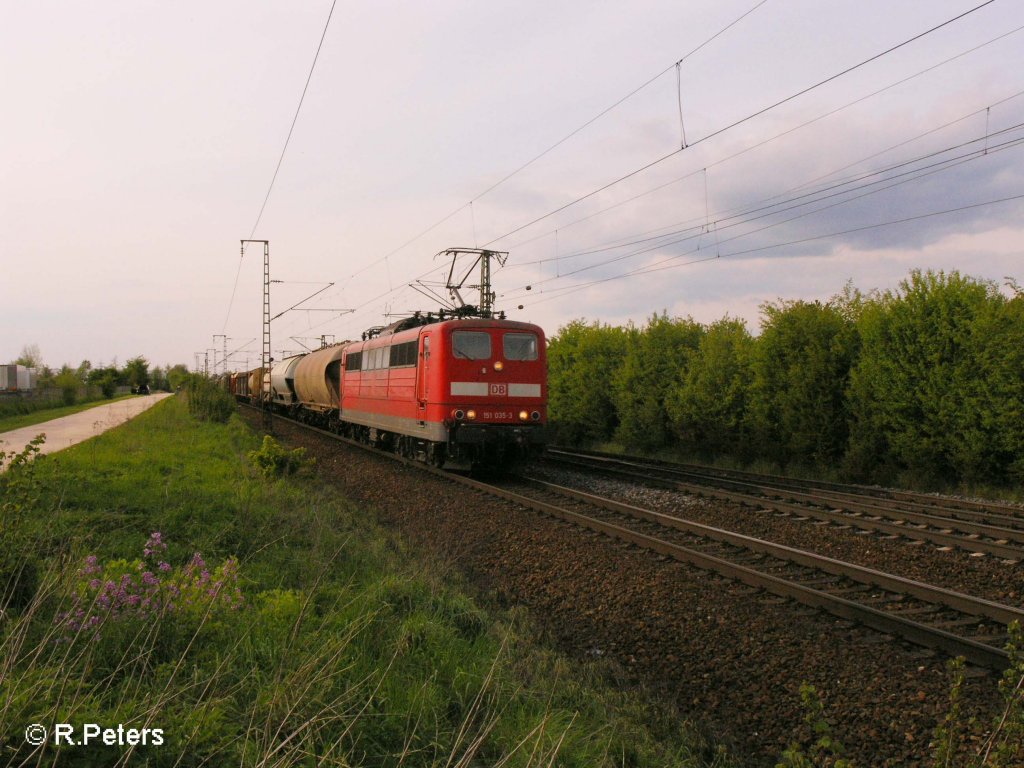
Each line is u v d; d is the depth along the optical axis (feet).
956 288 48.44
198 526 28.04
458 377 51.49
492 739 13.29
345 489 49.80
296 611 17.49
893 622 19.88
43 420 110.63
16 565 16.19
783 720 16.15
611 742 14.33
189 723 11.29
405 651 17.10
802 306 59.21
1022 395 44.01
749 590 24.18
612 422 85.15
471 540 33.81
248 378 186.91
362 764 11.56
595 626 22.54
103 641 13.79
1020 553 27.76
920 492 48.39
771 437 62.49
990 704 15.83
